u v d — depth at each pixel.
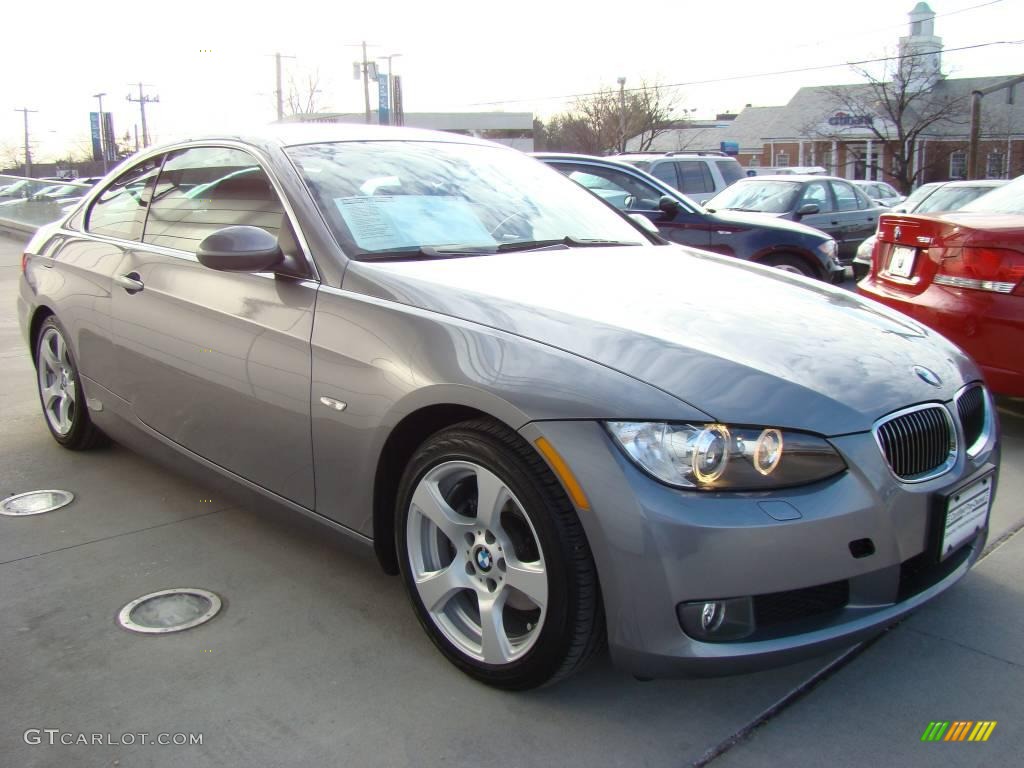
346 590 3.20
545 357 2.43
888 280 5.31
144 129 67.62
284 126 3.73
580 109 61.44
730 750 2.38
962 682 2.67
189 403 3.46
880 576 2.36
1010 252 4.59
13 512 3.86
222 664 2.74
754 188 12.67
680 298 2.87
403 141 3.77
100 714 2.50
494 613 2.53
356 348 2.78
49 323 4.45
